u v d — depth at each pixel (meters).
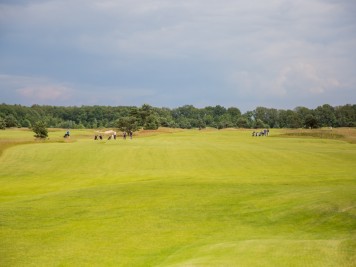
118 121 130.12
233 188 36.03
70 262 20.22
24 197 34.88
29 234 24.59
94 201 32.09
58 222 27.02
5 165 55.19
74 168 53.09
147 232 24.91
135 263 19.97
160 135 125.81
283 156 61.69
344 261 17.14
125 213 28.88
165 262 19.70
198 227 25.80
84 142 85.25
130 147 71.88
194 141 91.69
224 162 56.59
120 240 23.48
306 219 26.38
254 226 25.83
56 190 38.78
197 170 50.28
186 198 32.59
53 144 77.69
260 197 32.41
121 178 45.09
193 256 19.92
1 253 21.50
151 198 32.78
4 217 27.91
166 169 51.53
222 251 20.02
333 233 23.61
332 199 29.31
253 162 56.44
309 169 49.97
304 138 105.75
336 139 101.81
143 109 154.50
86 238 23.84
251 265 17.28
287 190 34.69
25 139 88.00
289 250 19.08
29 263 20.16
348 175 43.94
